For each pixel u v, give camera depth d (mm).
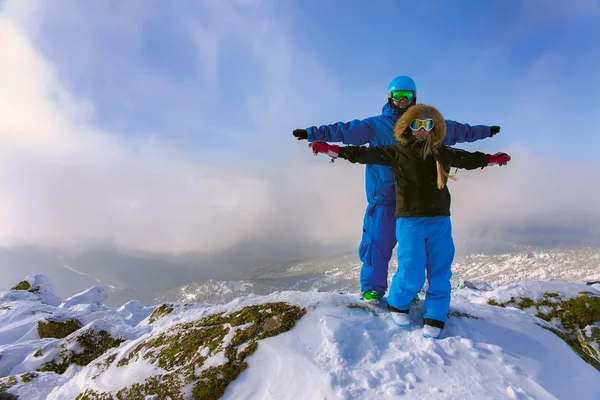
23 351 5730
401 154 3404
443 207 3354
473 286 7703
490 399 2594
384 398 2605
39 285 12484
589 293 5395
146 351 3863
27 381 4395
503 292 5641
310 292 4117
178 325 4109
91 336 5609
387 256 4012
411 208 3338
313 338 3281
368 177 4090
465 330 3484
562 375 3137
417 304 3916
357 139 4059
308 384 2811
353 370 2895
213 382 3113
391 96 4031
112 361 4004
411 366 2916
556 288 5559
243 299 4199
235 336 3500
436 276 3422
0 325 8508
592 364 3580
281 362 3086
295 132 3969
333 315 3545
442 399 2572
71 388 3934
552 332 3822
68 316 7383
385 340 3312
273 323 3551
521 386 2803
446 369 2898
